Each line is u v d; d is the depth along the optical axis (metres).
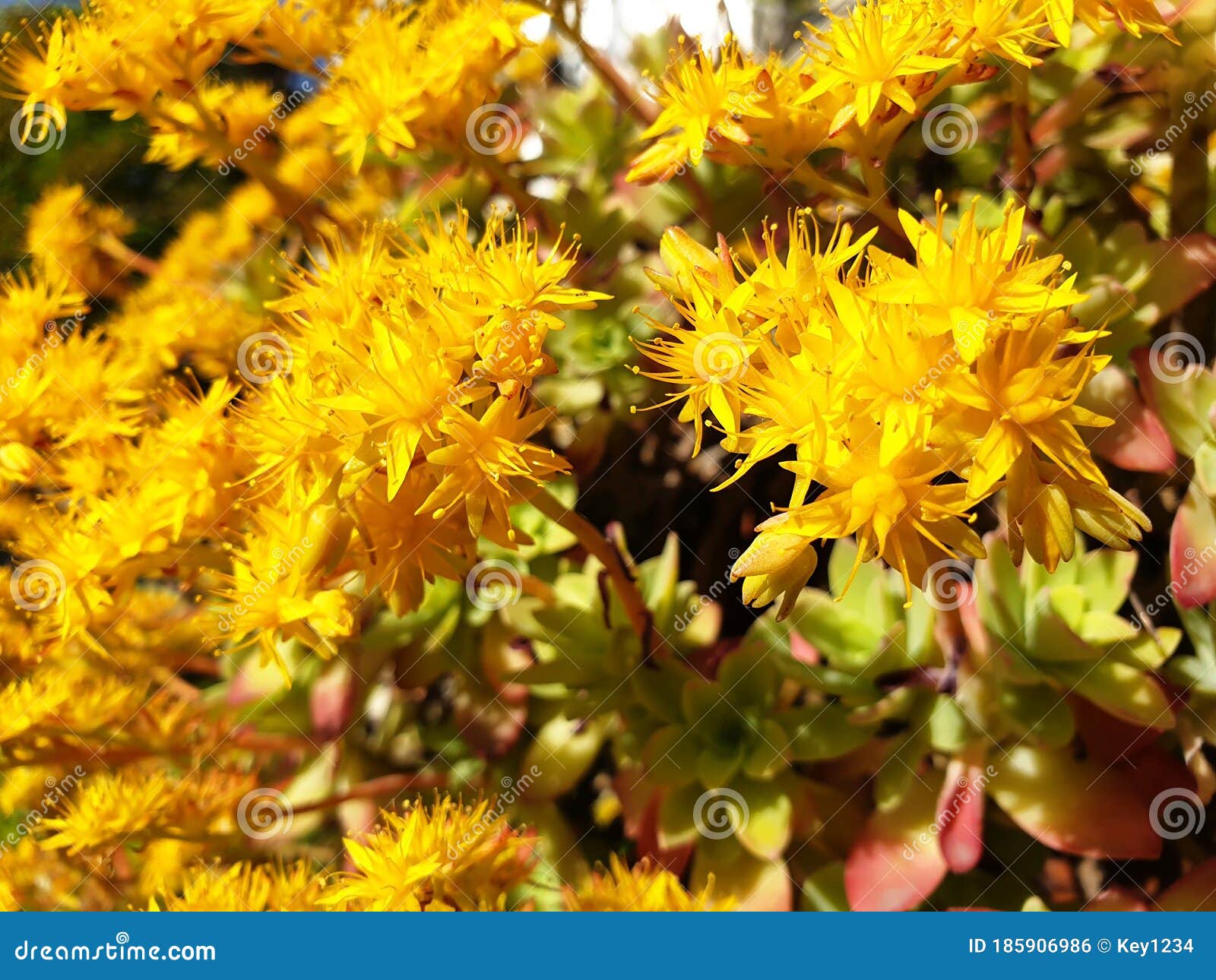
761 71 0.25
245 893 0.26
